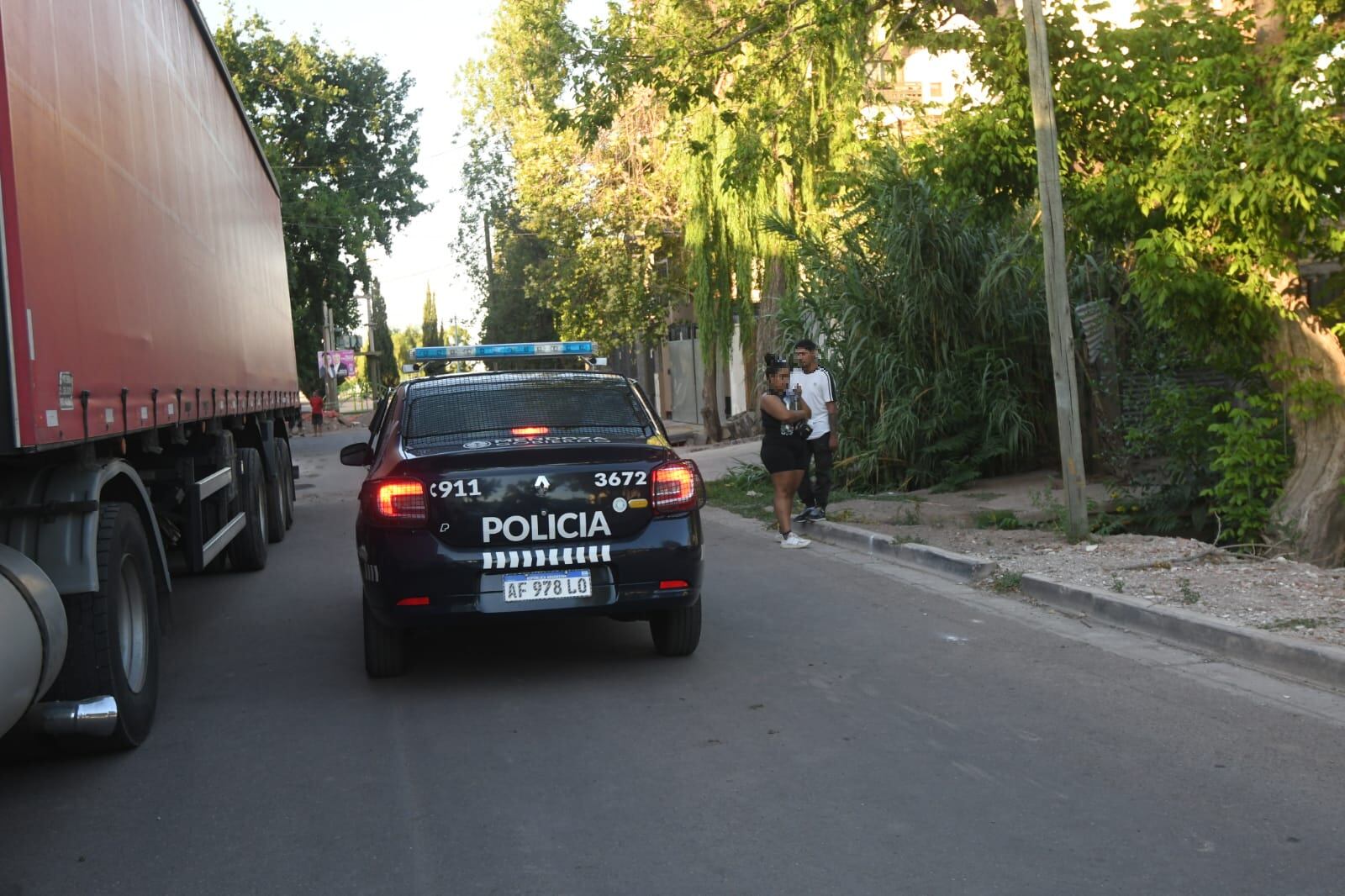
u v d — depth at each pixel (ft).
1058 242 32.65
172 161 25.45
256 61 142.00
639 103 80.94
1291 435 34.81
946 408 48.11
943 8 40.86
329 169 148.77
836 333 51.16
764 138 50.65
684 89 45.85
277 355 47.93
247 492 35.83
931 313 48.21
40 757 17.92
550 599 20.68
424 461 20.53
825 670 21.98
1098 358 46.55
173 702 21.12
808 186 60.39
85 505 16.97
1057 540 33.91
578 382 24.63
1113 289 45.19
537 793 15.85
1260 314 32.78
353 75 148.56
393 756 17.61
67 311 16.33
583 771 16.69
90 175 18.03
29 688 15.34
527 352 39.70
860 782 15.89
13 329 14.33
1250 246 31.35
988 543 34.04
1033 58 32.24
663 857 13.58
